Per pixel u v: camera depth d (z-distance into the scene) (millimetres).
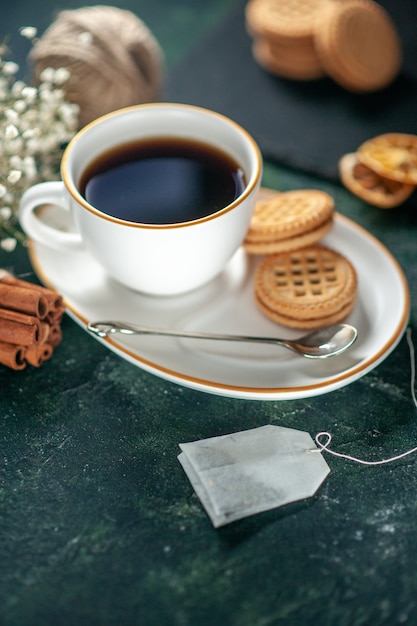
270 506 439
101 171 497
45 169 555
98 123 498
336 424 472
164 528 437
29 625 409
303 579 421
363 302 503
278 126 619
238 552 429
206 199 482
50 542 434
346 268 505
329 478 453
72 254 523
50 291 491
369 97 639
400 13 691
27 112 530
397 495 447
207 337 482
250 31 686
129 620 411
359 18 640
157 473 456
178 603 415
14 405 481
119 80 574
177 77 653
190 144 510
